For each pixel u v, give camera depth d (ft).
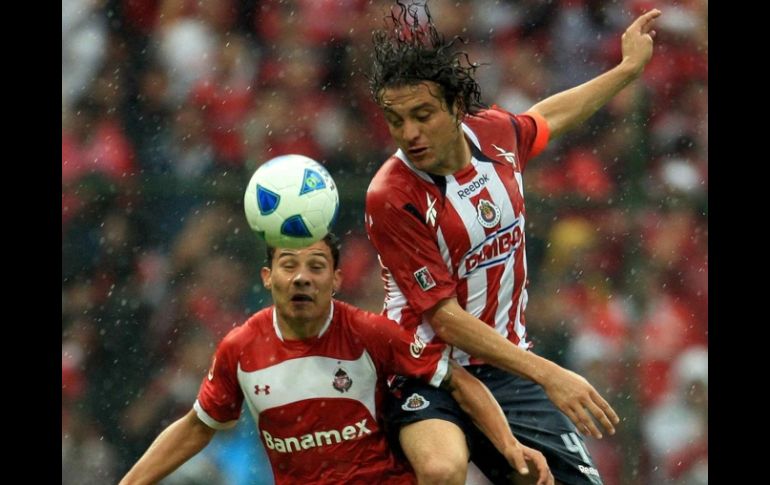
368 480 75.20
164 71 130.00
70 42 129.70
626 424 123.54
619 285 126.41
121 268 124.57
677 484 122.83
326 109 130.00
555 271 126.11
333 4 131.75
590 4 134.51
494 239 75.05
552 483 71.67
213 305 123.75
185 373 122.31
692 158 130.41
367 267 122.62
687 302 126.62
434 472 70.95
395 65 70.79
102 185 126.00
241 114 129.49
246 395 75.20
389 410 74.95
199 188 127.03
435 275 73.77
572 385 71.56
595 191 127.85
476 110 75.97
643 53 83.25
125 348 123.03
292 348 74.18
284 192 69.31
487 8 133.28
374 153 129.08
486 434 73.56
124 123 128.67
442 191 74.08
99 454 120.67
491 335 72.95
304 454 75.20
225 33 131.34
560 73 133.28
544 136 79.97
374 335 73.61
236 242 125.90
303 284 71.67
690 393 124.47
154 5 131.23
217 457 118.01
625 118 130.62
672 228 128.16
